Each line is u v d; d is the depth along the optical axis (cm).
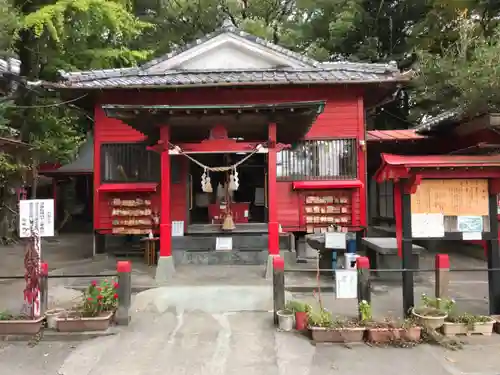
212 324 684
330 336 603
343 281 649
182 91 1205
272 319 702
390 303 790
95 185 1243
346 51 2188
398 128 2195
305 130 1048
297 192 1217
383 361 544
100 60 1645
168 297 812
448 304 641
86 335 633
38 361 555
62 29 1343
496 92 977
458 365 532
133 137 1245
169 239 971
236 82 1138
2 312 662
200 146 951
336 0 2141
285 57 1310
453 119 1109
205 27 2559
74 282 971
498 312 672
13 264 1241
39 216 668
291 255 1123
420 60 1415
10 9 1276
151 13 2461
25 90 1488
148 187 1192
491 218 683
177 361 550
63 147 1705
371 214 1744
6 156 1098
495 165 646
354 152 1220
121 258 1271
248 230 1179
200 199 1279
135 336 635
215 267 1072
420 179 655
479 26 1387
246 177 1313
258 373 515
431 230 679
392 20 1997
